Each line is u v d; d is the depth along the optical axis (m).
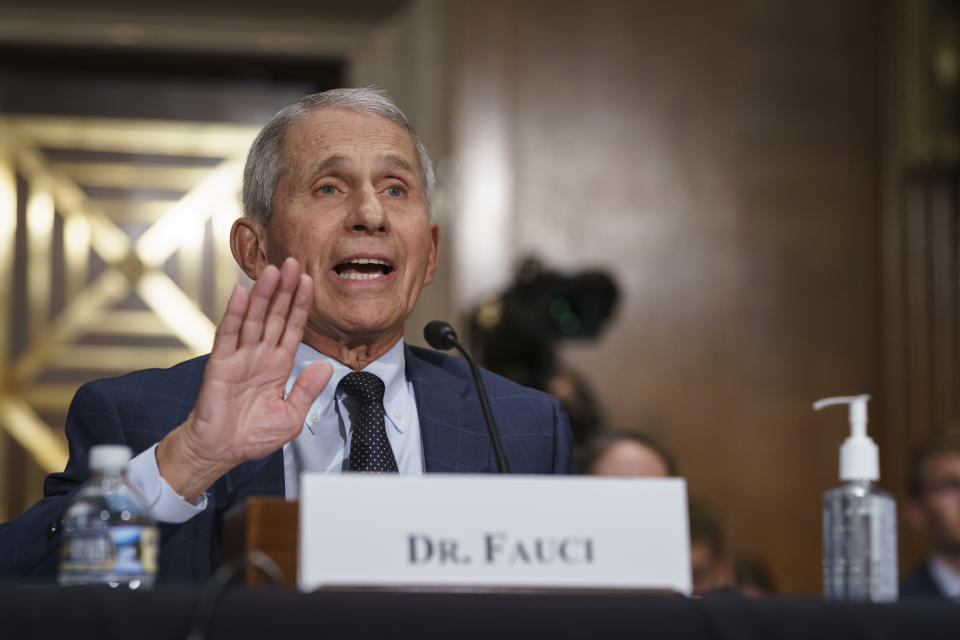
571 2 5.27
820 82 5.34
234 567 1.09
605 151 5.21
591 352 5.12
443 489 1.12
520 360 3.97
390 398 1.98
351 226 1.88
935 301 5.25
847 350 5.24
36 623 0.97
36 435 5.22
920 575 3.30
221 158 5.42
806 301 5.24
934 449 3.33
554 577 1.13
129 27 5.07
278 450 1.83
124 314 5.32
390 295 1.90
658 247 5.19
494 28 5.21
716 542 2.99
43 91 5.34
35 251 5.29
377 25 5.18
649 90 5.26
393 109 2.00
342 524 1.10
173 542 1.74
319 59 5.21
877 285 5.27
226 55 5.17
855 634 1.02
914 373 5.22
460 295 5.04
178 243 5.38
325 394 1.88
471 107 5.17
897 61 5.33
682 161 5.24
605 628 1.02
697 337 5.17
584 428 3.43
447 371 2.15
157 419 1.92
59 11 5.03
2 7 5.00
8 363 5.24
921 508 3.34
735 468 5.12
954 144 5.27
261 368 1.50
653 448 2.82
